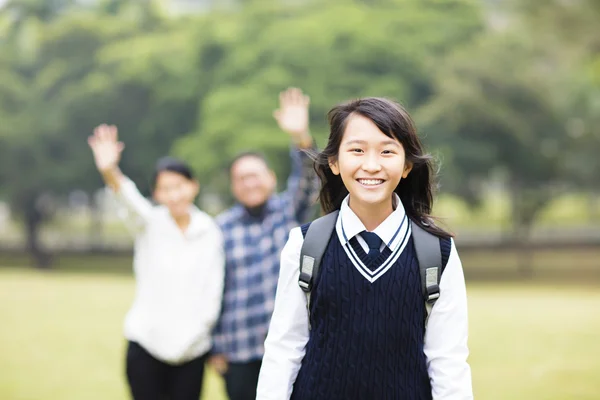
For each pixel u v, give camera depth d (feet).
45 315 39.32
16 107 96.17
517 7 77.51
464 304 6.86
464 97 75.36
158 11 104.83
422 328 6.81
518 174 83.87
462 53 80.18
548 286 70.38
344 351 6.68
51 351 28.60
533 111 79.56
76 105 90.48
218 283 12.91
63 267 99.19
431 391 6.82
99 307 43.14
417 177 7.27
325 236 6.88
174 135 91.35
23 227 111.65
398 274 6.69
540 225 113.91
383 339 6.64
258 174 13.25
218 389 21.57
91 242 115.75
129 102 91.09
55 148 94.27
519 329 33.99
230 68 82.89
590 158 84.38
